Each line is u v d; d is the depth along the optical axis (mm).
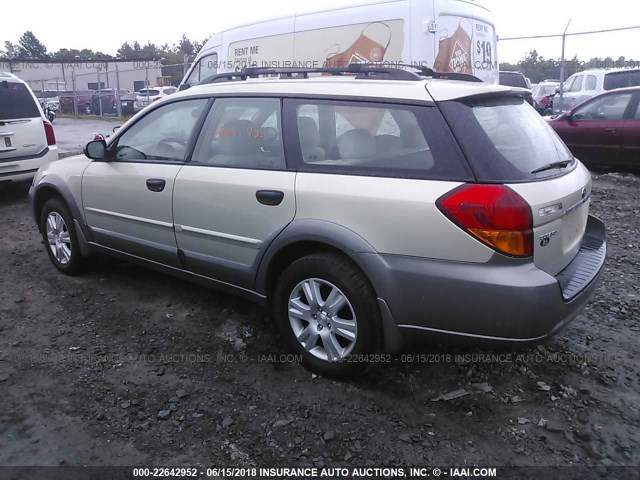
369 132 3139
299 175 3291
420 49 7387
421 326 2963
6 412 3053
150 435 2877
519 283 2699
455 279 2781
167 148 4094
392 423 2959
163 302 4438
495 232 2703
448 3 7574
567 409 3078
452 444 2811
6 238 6309
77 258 4891
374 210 2971
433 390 3242
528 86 19062
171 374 3424
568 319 2969
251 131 3598
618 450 2766
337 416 3016
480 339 2840
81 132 19922
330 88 3348
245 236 3533
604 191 8695
